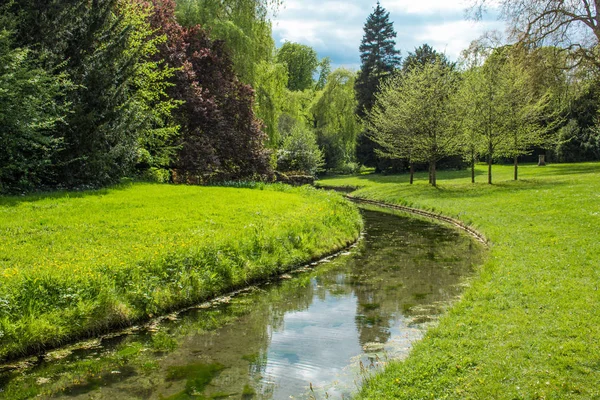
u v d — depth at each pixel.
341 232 17.98
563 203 20.59
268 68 33.75
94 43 20.34
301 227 15.88
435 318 9.34
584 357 6.23
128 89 22.22
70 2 19.52
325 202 22.80
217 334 8.70
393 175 52.09
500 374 5.93
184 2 30.97
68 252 10.45
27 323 7.70
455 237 19.30
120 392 6.48
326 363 7.38
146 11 24.22
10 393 6.45
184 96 25.78
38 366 7.28
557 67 26.33
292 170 45.66
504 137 32.78
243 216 16.48
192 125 26.94
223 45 28.94
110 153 19.61
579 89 27.91
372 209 30.45
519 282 10.09
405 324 9.07
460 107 34.41
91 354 7.75
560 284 9.61
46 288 8.40
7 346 7.39
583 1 23.78
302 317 9.62
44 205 14.88
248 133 29.20
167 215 15.20
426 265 14.25
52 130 17.91
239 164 29.69
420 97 35.47
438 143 35.47
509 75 32.09
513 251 13.52
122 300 9.11
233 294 11.23
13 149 16.34
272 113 34.06
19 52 16.50
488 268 12.04
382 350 7.82
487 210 22.78
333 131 60.91
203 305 10.32
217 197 20.05
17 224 12.33
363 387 6.25
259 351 7.91
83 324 8.31
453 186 34.16
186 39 28.02
